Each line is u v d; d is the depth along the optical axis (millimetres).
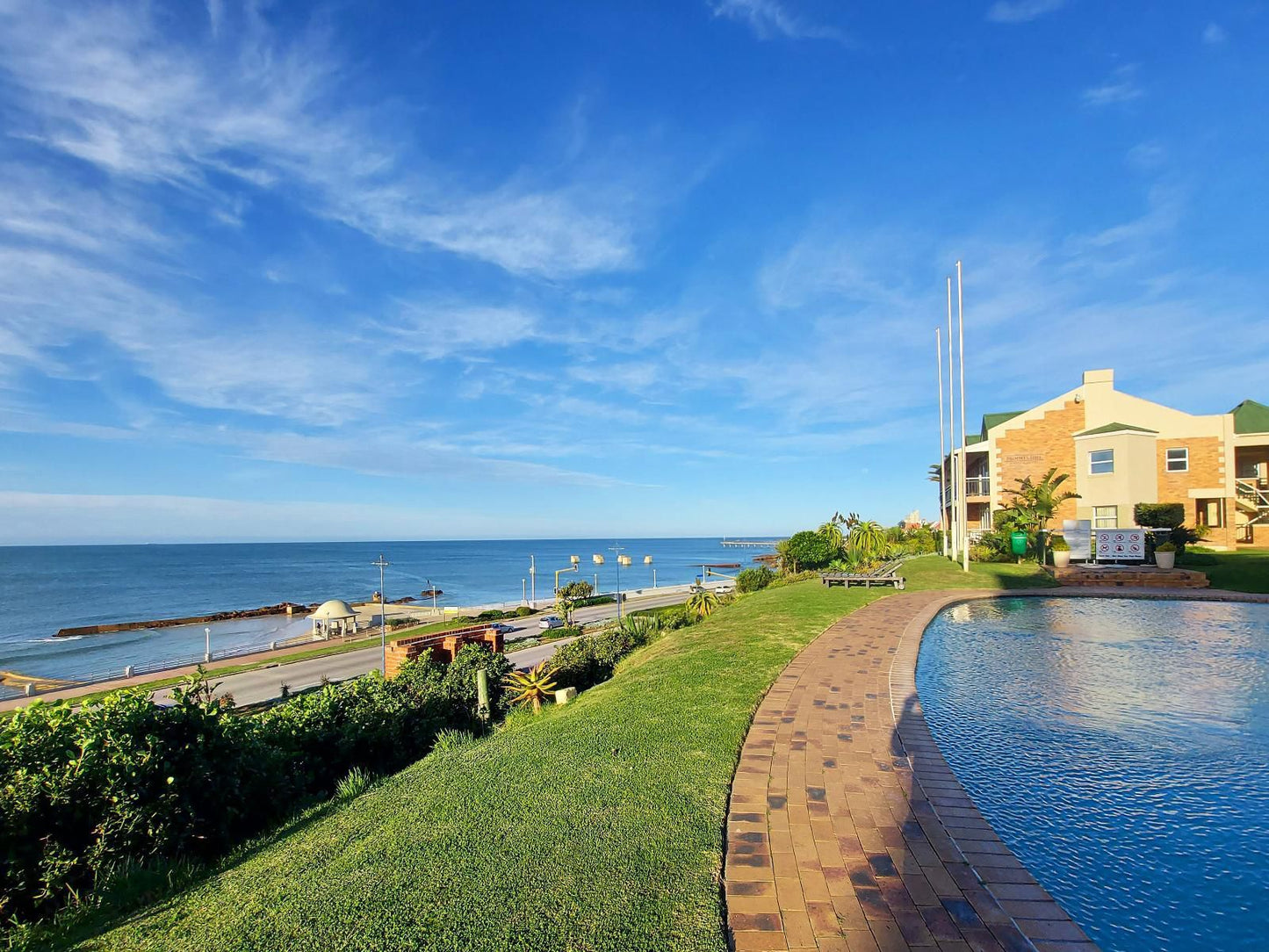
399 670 12562
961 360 26766
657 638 16031
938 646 12094
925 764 5898
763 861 4203
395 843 4508
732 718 7277
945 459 42125
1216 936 3828
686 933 3393
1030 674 9984
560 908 3635
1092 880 4375
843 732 6809
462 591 105125
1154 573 20562
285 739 7297
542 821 4758
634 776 5594
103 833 4633
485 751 6605
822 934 3418
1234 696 8742
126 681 33688
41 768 4500
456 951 3277
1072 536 24281
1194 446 30609
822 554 33094
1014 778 6039
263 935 3516
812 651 10969
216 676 33406
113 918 4059
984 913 3623
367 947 3357
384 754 8680
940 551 43000
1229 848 4746
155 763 5000
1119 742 6953
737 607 18281
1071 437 32719
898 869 4098
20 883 4262
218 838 5410
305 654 39719
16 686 37312
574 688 11422
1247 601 17156
